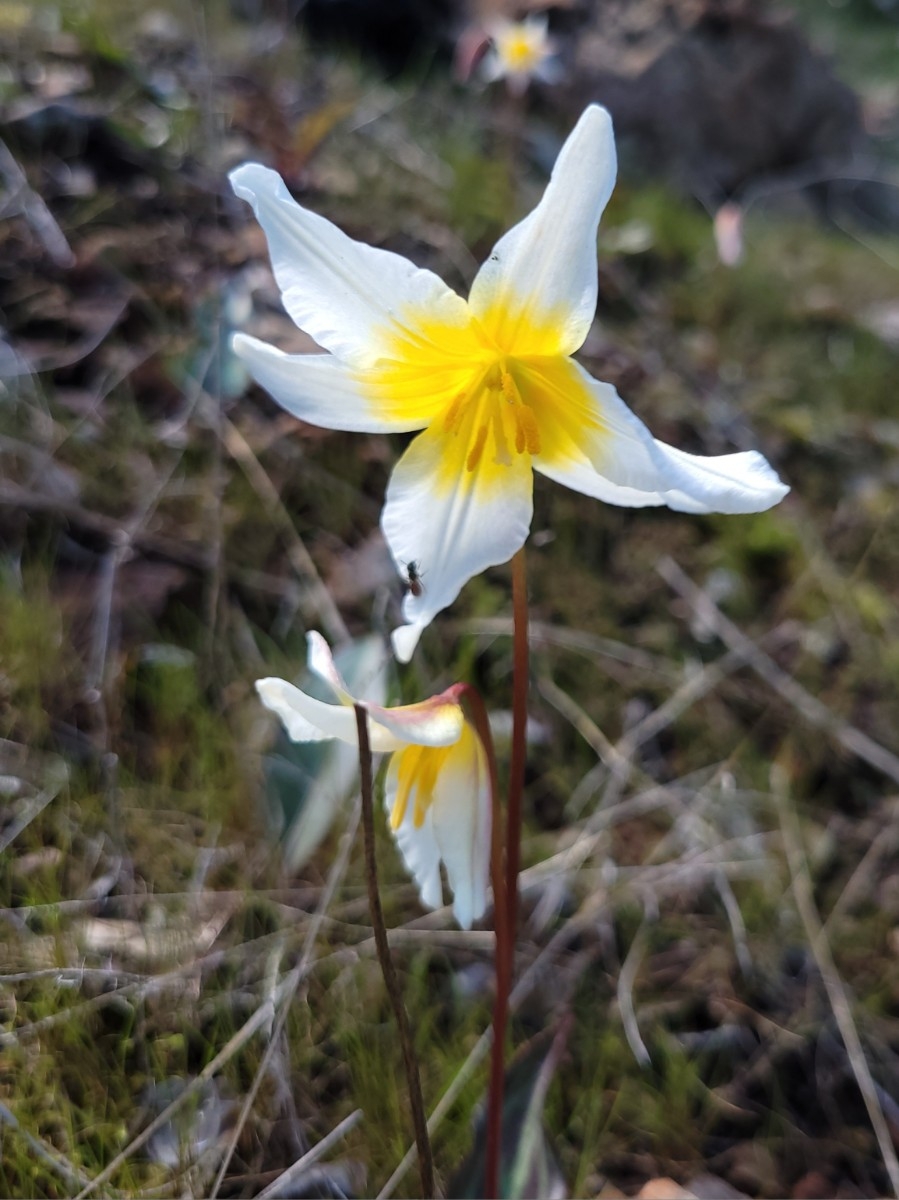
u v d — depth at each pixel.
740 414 0.47
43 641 0.30
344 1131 0.24
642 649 0.36
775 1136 0.26
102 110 0.46
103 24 0.52
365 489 0.38
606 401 0.18
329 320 0.19
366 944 0.27
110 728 0.29
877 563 0.42
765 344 0.54
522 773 0.20
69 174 0.43
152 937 0.25
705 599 0.38
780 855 0.32
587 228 0.18
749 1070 0.28
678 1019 0.28
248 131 0.50
